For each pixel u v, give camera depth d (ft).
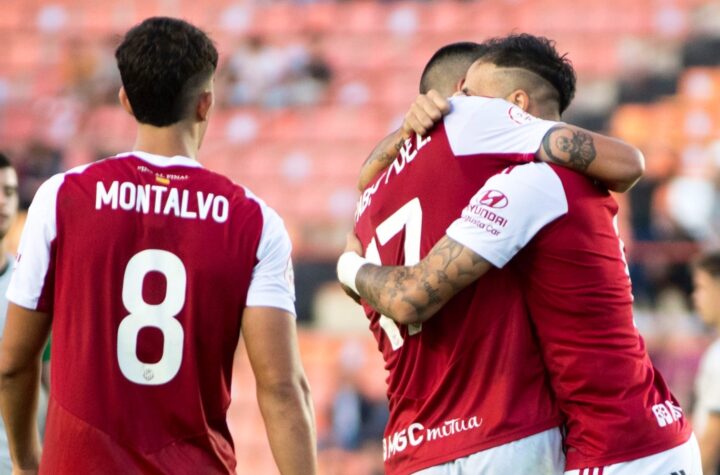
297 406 33.65
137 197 33.32
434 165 36.65
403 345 36.55
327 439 123.95
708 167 153.79
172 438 32.71
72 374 32.53
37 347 33.88
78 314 32.76
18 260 33.58
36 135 171.42
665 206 143.74
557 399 35.58
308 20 184.55
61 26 189.16
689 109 165.48
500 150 36.19
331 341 135.13
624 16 177.47
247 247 33.58
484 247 34.55
